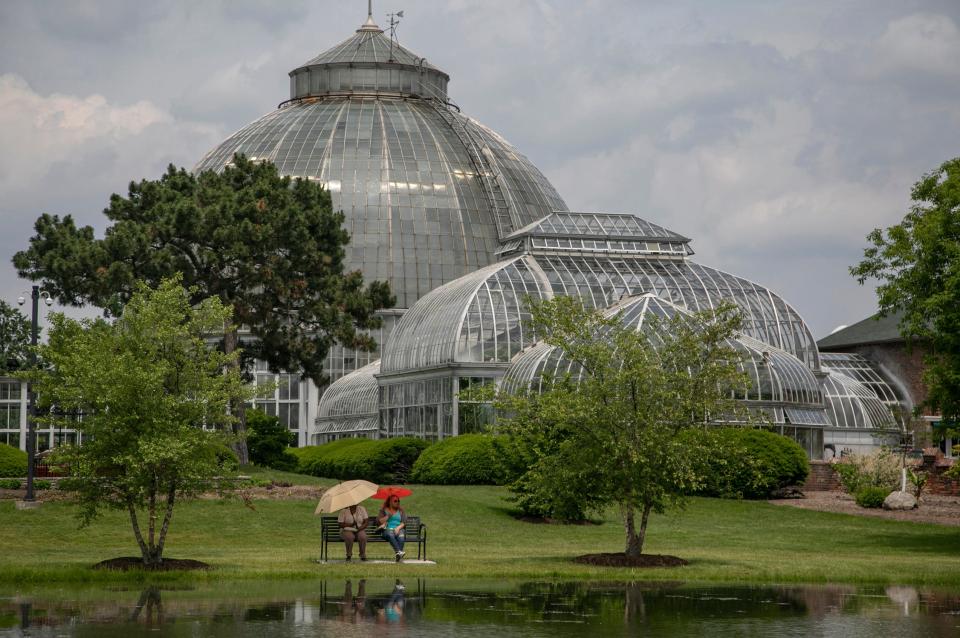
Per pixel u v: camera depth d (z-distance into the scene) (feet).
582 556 123.03
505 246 305.32
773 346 267.80
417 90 433.89
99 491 114.21
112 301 213.25
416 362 264.72
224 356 118.42
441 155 404.57
